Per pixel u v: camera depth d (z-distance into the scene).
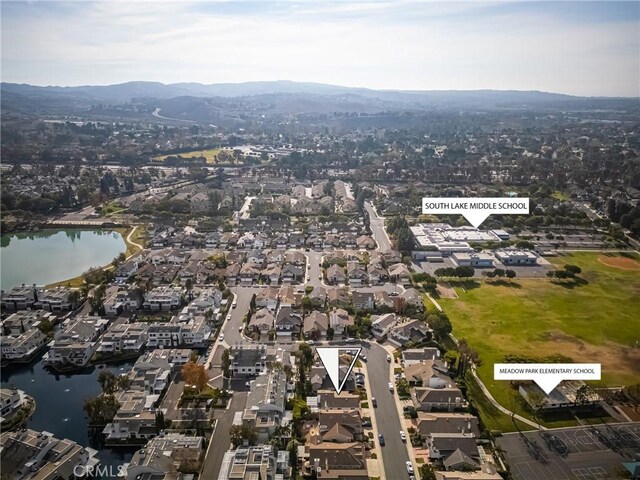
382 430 108.81
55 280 197.00
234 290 184.75
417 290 186.38
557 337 151.75
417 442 105.06
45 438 99.94
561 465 99.44
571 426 111.25
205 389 122.38
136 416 108.69
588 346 146.50
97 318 156.88
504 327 157.75
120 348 141.38
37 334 144.75
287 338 149.38
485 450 103.19
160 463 93.50
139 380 122.69
